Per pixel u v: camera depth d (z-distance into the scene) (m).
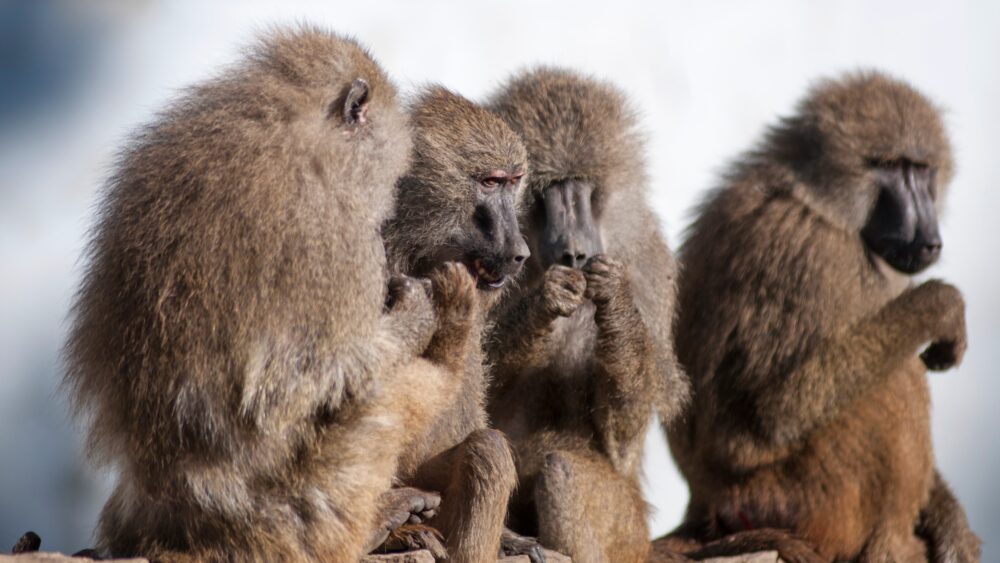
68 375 8.12
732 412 11.54
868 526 11.49
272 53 8.15
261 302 7.39
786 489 11.50
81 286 8.14
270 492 7.68
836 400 11.24
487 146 9.19
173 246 7.50
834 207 11.58
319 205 7.60
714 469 11.80
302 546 7.74
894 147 11.51
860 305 11.59
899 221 11.55
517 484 9.99
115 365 7.61
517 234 9.21
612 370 9.77
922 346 11.76
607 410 10.01
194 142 7.75
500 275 9.20
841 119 11.69
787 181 11.74
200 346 7.40
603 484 9.79
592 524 9.68
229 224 7.42
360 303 7.70
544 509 9.55
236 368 7.41
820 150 11.70
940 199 12.20
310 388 7.54
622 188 10.22
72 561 7.10
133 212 7.73
